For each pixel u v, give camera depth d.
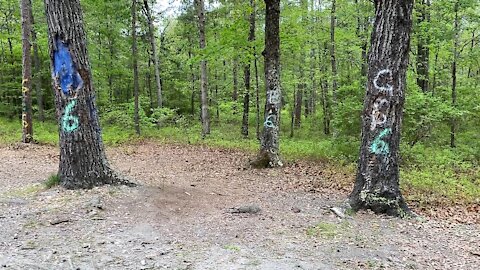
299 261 4.42
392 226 5.80
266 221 5.88
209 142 15.55
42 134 16.72
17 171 9.22
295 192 7.87
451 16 14.05
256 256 4.52
